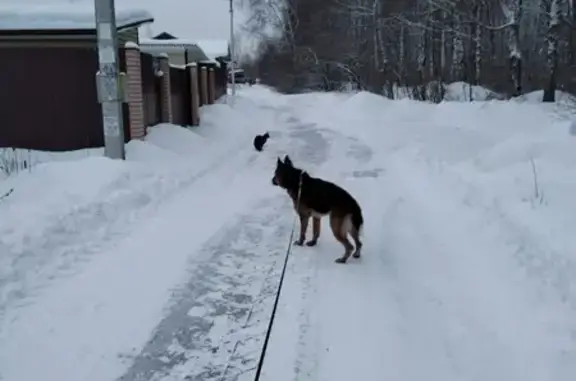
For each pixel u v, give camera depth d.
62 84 11.24
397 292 5.11
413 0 39.41
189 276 5.50
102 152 10.55
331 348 4.15
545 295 4.47
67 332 4.35
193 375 3.82
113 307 4.79
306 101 36.97
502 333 4.12
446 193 8.30
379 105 25.45
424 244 6.29
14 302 4.80
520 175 8.04
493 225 6.26
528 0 24.48
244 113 25.81
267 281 5.43
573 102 20.11
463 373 3.75
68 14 11.25
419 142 13.92
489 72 30.86
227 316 4.68
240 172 11.30
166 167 10.32
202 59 38.00
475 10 28.73
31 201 7.11
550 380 3.50
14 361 3.93
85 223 6.73
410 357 4.00
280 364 3.94
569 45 26.66
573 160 8.43
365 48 44.88
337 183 9.91
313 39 54.78
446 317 4.50
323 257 6.14
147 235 6.76
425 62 34.78
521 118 17.52
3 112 11.32
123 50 11.52
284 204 8.49
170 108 14.84
